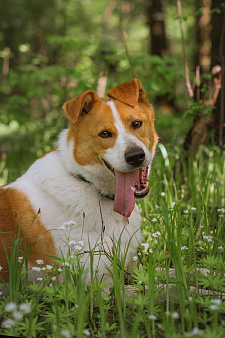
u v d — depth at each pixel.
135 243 3.40
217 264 3.05
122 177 3.21
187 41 12.61
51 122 8.60
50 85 9.26
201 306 2.71
